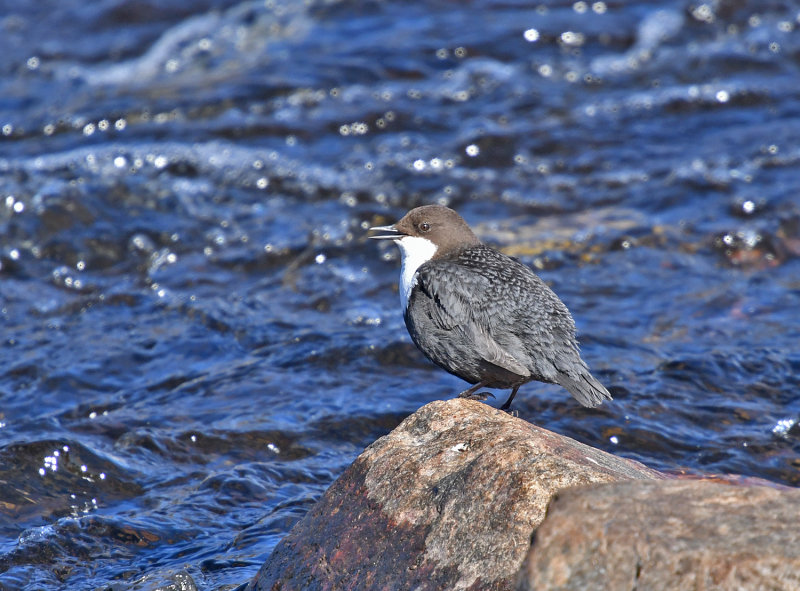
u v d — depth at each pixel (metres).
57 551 7.89
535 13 24.17
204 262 14.86
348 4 25.20
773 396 10.73
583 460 5.93
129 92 21.75
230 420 10.40
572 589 4.62
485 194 17.12
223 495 8.84
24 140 19.52
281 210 16.58
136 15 26.22
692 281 13.93
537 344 7.95
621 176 17.50
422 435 6.51
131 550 7.96
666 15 23.70
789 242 14.78
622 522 4.72
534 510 5.58
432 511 5.95
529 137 19.08
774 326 12.52
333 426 10.33
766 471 9.38
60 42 25.20
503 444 6.06
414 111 20.12
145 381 11.50
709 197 16.25
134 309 13.52
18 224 15.39
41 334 12.80
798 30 22.75
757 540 4.54
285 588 6.24
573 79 21.56
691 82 21.19
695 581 4.48
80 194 16.11
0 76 23.42
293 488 9.03
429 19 24.22
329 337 12.33
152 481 9.20
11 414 10.76
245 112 20.19
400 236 9.28
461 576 5.56
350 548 6.11
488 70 21.81
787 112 19.58
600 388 7.80
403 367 11.73
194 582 7.14
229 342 12.44
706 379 11.09
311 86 21.06
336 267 14.62
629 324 12.71
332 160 18.33
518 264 8.69
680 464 9.52
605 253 14.79
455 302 8.26
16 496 8.73
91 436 10.02
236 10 25.86
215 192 17.12
